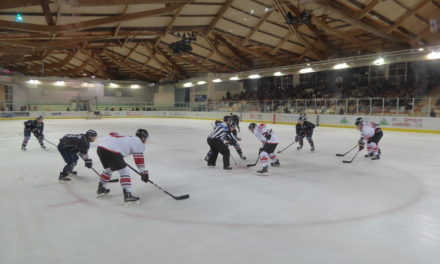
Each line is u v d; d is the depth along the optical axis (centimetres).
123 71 3412
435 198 451
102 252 284
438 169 654
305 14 1286
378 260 271
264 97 2798
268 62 2611
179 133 1451
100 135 1357
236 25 1806
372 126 754
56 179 554
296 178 569
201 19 1686
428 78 2058
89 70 3303
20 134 1352
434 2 1395
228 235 322
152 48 2470
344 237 317
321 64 1989
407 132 1516
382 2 1377
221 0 1498
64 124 2030
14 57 2445
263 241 308
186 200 437
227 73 2848
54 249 289
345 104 1825
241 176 582
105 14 1337
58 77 3075
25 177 570
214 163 669
